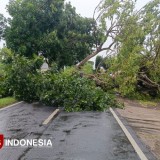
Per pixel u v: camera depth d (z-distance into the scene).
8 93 20.05
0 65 24.00
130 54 21.91
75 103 15.02
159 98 23.98
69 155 6.58
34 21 28.66
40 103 17.34
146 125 11.80
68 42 31.44
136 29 23.89
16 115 12.35
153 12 25.30
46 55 29.89
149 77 23.97
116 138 8.45
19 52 27.91
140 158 6.49
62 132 9.07
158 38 23.38
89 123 10.87
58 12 30.22
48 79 16.62
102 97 15.96
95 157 6.47
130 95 23.64
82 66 27.30
